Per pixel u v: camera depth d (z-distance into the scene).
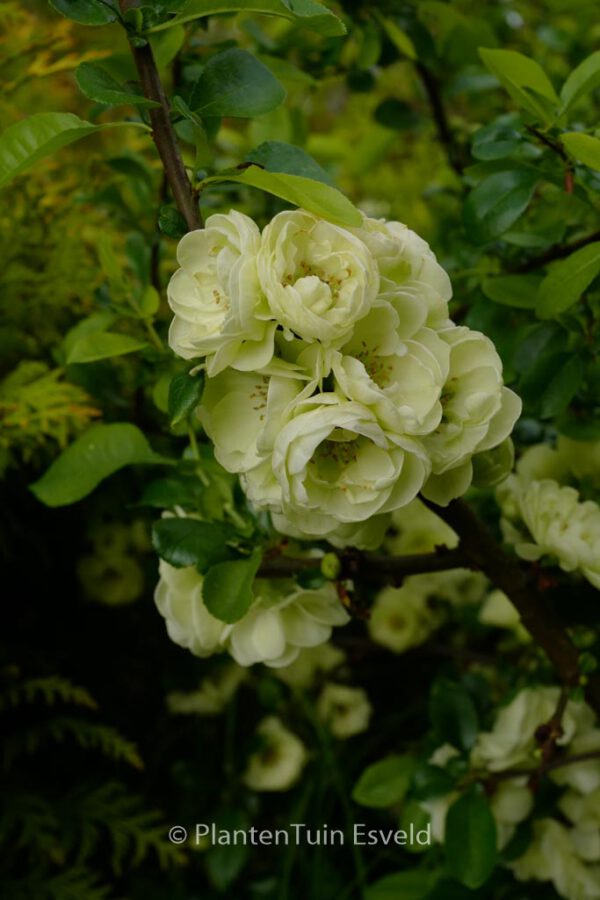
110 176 0.97
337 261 0.56
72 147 1.13
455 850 0.70
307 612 0.67
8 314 0.89
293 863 0.94
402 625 0.96
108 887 0.84
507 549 0.72
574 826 0.78
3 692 0.87
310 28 0.59
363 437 0.57
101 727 0.86
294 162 0.61
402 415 0.56
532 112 0.67
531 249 0.77
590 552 0.65
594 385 0.71
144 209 0.80
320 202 0.56
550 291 0.65
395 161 1.36
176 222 0.60
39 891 0.83
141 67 0.61
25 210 0.88
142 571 0.93
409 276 0.58
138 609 0.98
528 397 0.70
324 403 0.55
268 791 1.00
